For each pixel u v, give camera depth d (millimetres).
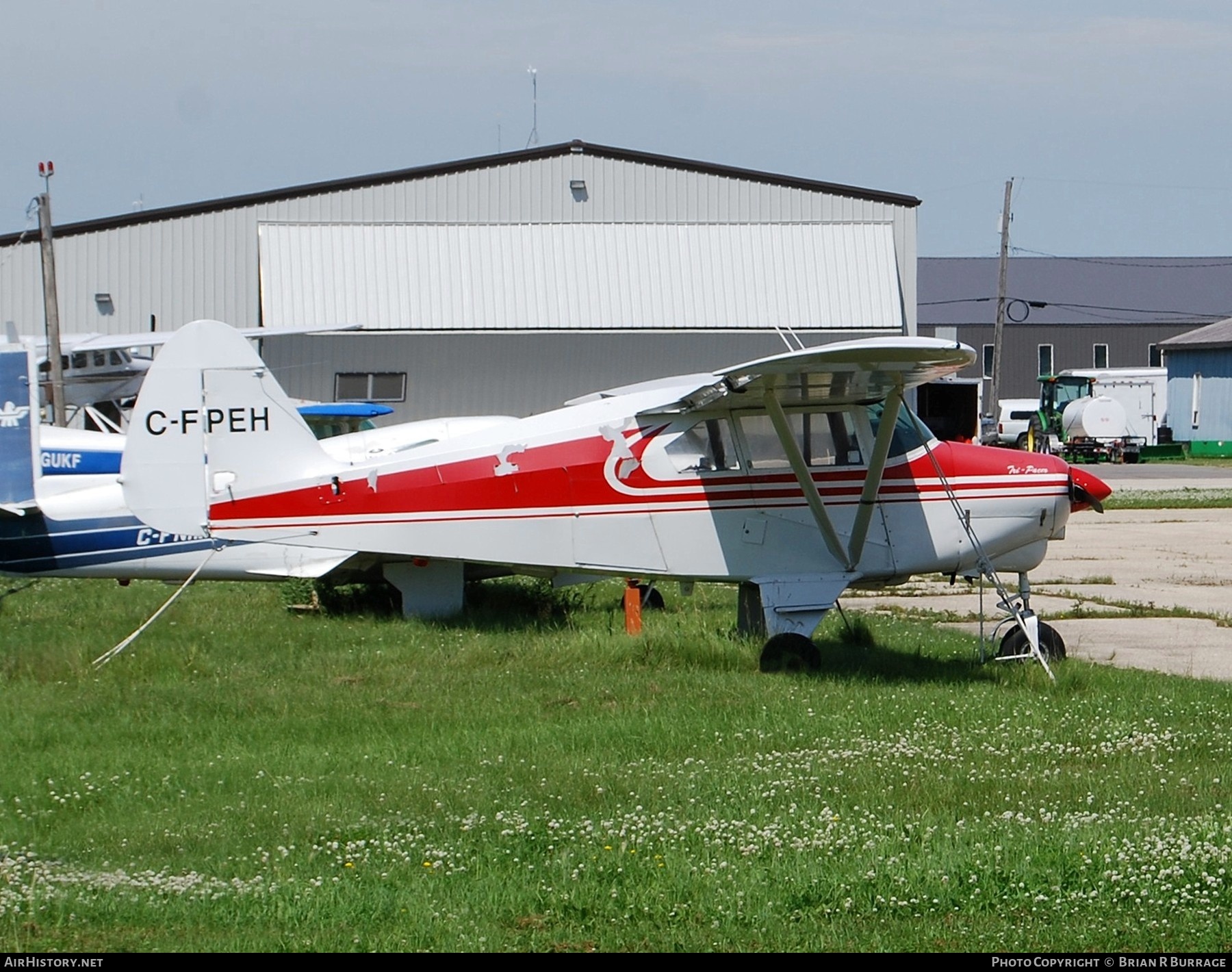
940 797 22250
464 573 43000
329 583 43594
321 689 31266
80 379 93312
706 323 123750
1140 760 24734
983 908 17297
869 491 35031
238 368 36750
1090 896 17453
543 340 120625
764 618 36781
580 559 36000
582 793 22703
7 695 30328
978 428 126125
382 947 15992
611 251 125000
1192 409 182625
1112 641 40812
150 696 30328
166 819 21594
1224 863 18328
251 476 36719
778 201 130750
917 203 132500
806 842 19734
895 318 127938
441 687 31391
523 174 127250
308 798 22703
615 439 35938
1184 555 65062
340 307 118438
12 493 41719
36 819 21609
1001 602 38688
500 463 36000
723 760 24969
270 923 16828
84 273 119875
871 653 36312
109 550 41594
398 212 125625
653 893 17734
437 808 21938
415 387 119000
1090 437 169125
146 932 16562
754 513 35875
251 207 122688
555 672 33312
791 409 35906
